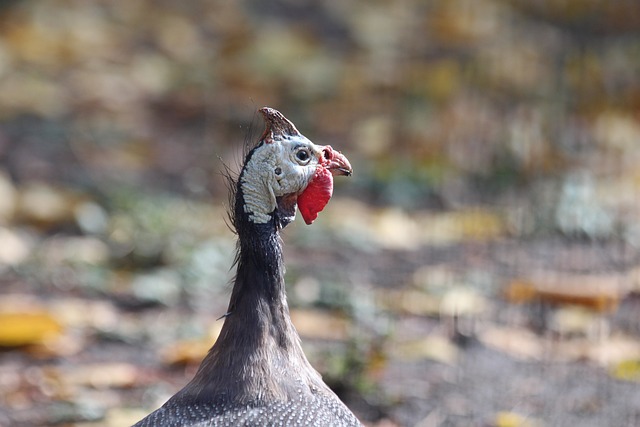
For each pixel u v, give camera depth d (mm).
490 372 10039
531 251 13219
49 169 16594
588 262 12703
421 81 20594
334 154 6688
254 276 6340
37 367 10273
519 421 9008
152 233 13859
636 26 23500
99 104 19938
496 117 18531
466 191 15562
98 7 24609
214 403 6145
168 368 10273
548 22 24047
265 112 6551
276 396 6160
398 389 9648
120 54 22406
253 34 23641
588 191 14359
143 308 11859
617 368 9984
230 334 6297
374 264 12953
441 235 13992
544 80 20438
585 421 9062
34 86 20391
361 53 22781
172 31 23672
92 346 10812
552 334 10867
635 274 12195
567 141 17203
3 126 18547
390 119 18891
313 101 20125
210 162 17016
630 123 18312
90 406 9328
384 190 15625
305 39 23328
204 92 20547
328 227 14148
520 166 15984
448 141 17578
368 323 11023
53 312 11477
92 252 13469
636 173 15617
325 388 6445
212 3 25391
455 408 9336
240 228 6383
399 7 25766
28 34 22500
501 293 11906
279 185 6418
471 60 21797
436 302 11578
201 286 12398
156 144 18062
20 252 13336
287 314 6453
